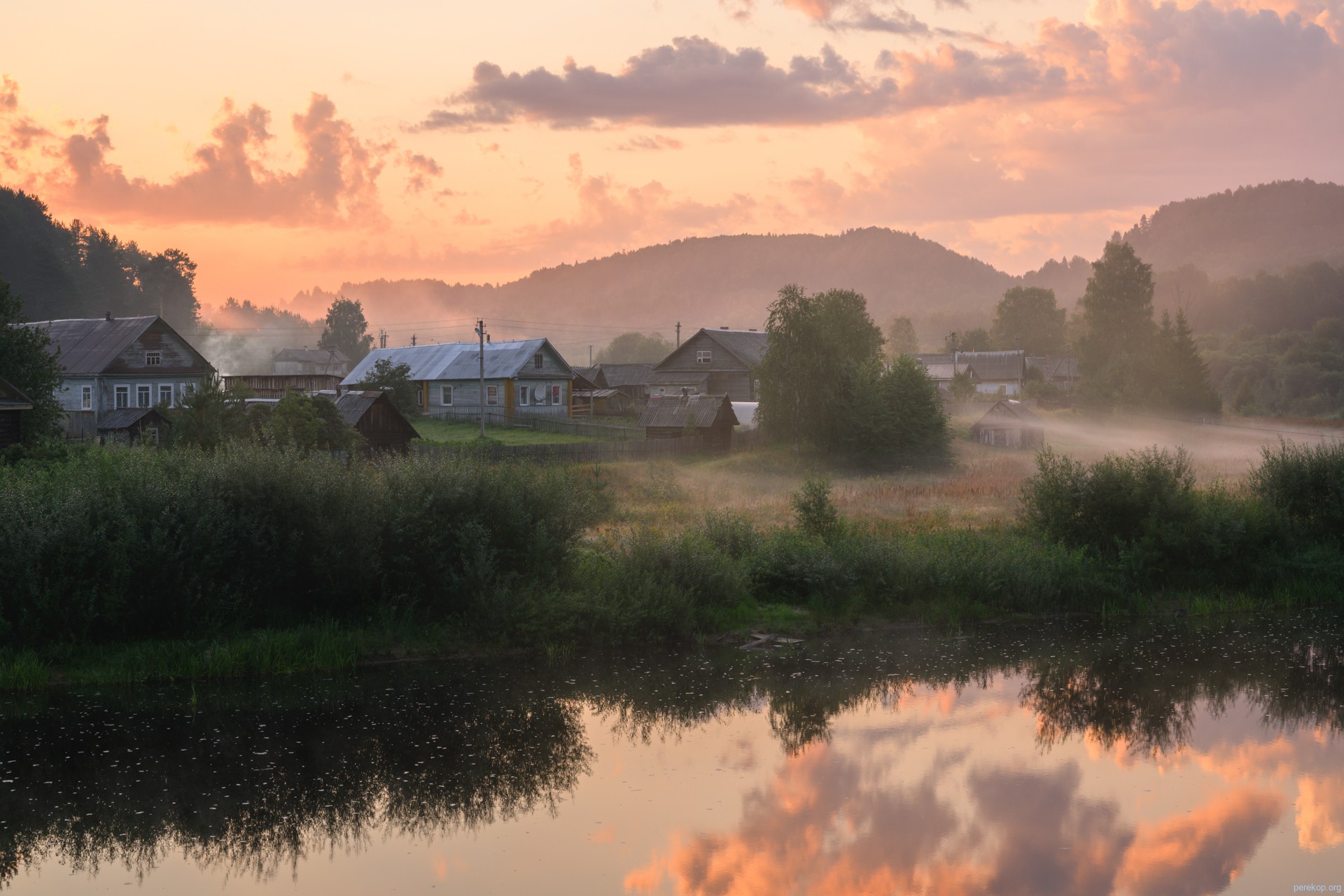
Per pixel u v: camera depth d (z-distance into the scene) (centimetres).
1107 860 1213
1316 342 15050
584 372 9312
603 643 2195
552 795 1414
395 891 1136
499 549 2230
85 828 1286
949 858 1219
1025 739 1659
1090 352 11712
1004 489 4272
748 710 1805
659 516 3456
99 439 4662
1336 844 1261
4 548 1858
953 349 13575
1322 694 1912
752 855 1228
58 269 14575
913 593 2528
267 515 2075
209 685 1858
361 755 1546
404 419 4909
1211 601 2678
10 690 1781
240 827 1302
